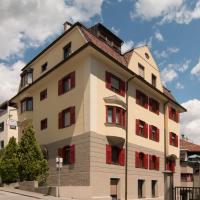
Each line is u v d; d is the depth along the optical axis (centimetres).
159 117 3784
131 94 3253
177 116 4272
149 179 3356
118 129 2867
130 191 3005
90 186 2573
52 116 3191
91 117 2694
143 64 3556
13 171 3153
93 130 2692
